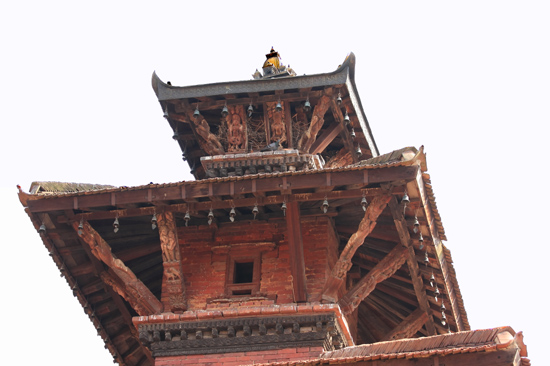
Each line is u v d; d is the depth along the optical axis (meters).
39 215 20.38
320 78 23.19
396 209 20.02
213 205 19.89
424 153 18.66
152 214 20.41
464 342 15.41
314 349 19.53
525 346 15.18
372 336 25.84
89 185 21.23
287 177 19.20
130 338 24.50
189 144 25.44
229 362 19.72
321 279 20.80
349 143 25.11
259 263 21.53
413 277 22.34
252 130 23.70
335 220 22.27
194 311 20.38
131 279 21.00
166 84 23.66
